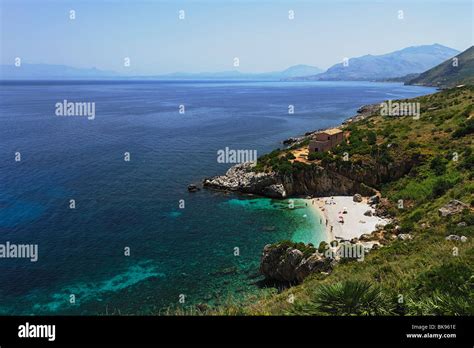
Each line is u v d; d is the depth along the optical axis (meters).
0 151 115.00
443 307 16.09
